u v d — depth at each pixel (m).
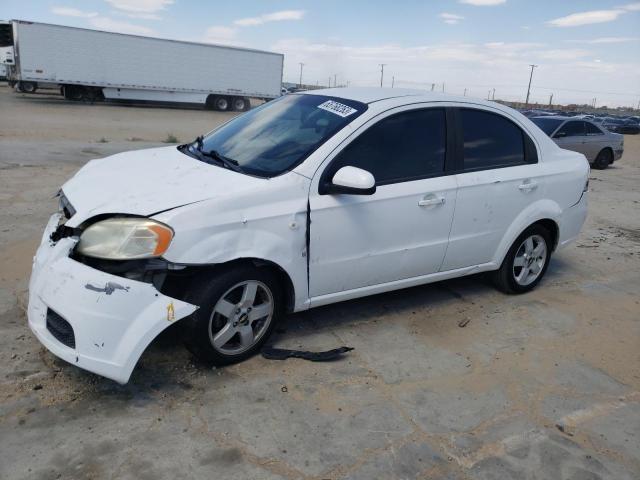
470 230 4.29
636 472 2.77
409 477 2.60
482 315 4.48
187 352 3.54
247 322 3.40
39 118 21.55
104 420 2.83
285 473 2.56
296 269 3.46
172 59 34.09
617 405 3.35
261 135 3.97
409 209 3.87
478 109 4.38
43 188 7.63
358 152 3.68
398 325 4.18
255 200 3.23
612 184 12.27
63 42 30.44
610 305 4.93
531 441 2.94
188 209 3.02
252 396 3.13
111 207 3.05
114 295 2.82
